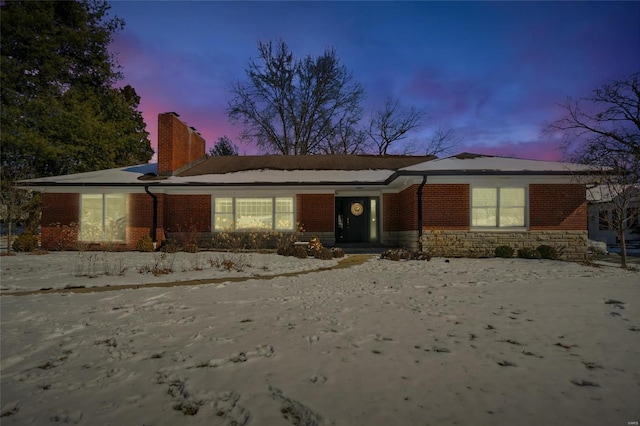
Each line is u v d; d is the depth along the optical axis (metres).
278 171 17.75
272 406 2.68
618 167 11.93
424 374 3.17
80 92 23.69
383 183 15.55
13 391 2.97
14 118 20.41
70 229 15.98
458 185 13.57
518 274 8.95
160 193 15.94
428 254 12.41
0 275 8.94
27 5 21.27
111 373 3.30
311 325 4.64
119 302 6.05
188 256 13.21
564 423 2.40
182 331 4.46
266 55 31.91
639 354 3.61
